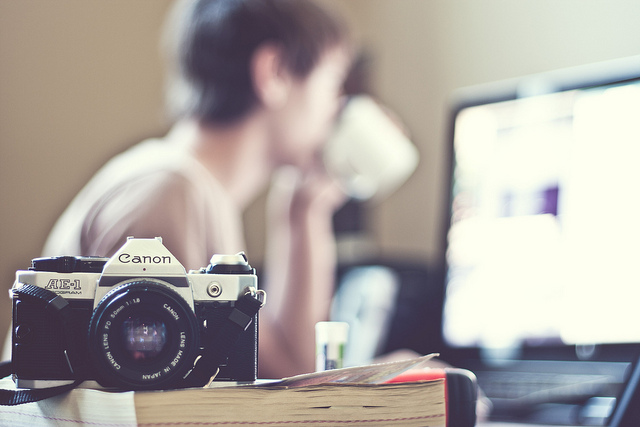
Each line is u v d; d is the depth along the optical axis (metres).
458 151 1.26
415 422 0.51
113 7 2.33
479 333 1.16
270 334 1.41
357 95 1.57
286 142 1.33
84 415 0.50
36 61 2.23
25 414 0.56
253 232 2.33
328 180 1.51
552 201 1.09
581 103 1.07
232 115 1.27
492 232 1.17
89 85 2.28
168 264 0.58
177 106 1.33
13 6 2.22
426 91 2.17
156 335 0.56
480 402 0.99
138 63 2.34
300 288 1.54
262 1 1.27
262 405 0.50
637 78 1.01
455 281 1.22
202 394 0.49
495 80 1.99
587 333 1.01
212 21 1.27
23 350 0.59
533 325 1.08
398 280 1.61
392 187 2.16
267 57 1.27
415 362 0.51
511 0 1.96
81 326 0.58
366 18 2.36
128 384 0.55
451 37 2.12
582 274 1.03
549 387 1.04
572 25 1.80
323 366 0.75
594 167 1.04
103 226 1.10
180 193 1.12
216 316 0.59
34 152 2.20
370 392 0.51
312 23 1.31
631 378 0.72
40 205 2.19
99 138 2.27
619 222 0.99
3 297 2.12
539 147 1.12
